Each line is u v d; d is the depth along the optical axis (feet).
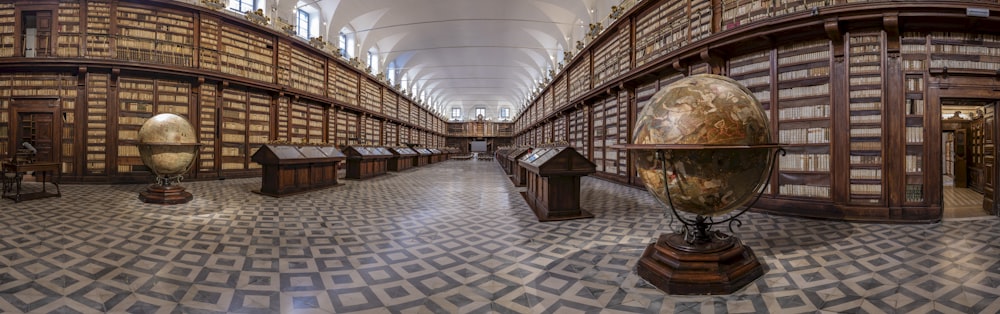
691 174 8.93
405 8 59.52
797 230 14.90
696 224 9.86
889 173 16.88
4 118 31.04
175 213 18.16
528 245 12.85
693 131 8.73
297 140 44.93
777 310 7.90
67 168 31.12
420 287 9.10
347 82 55.83
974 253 11.77
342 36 60.85
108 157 31.40
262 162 24.54
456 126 146.72
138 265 10.41
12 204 20.12
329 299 8.36
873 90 17.13
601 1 48.42
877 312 7.83
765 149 9.18
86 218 16.65
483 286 9.18
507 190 29.22
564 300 8.38
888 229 15.01
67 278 9.36
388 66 83.97
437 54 88.43
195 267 10.32
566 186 17.70
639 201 23.04
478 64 97.35
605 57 38.45
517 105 154.10
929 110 16.63
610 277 9.78
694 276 8.68
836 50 17.63
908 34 16.97
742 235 14.12
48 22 31.35
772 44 19.45
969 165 28.32
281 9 45.06
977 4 15.25
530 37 72.84
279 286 9.07
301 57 45.42
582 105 45.19
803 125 18.61
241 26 38.24
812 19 17.10
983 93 16.55
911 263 10.83
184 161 22.27
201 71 34.06
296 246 12.55
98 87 31.45
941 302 8.29
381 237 13.88
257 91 39.86
